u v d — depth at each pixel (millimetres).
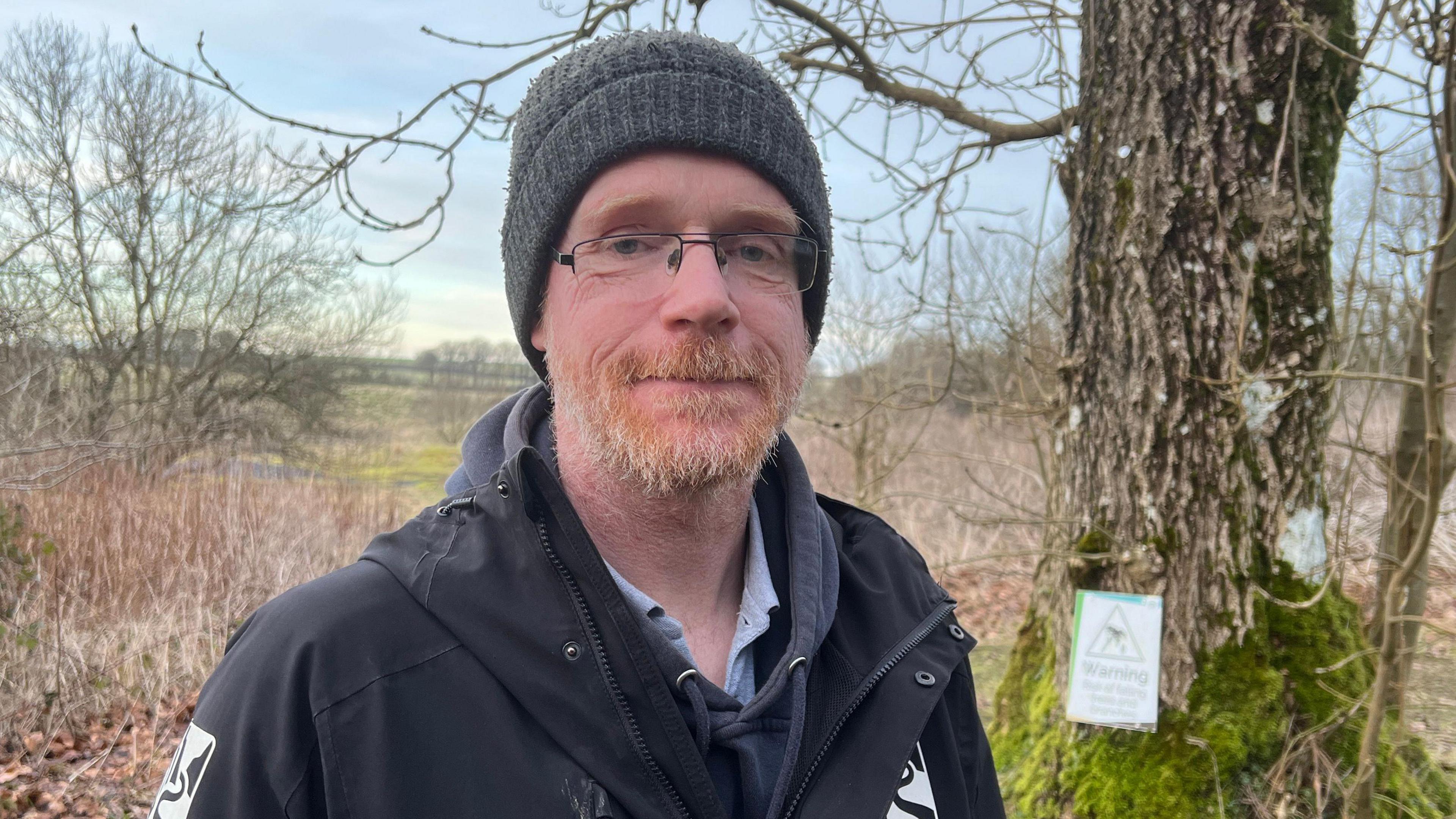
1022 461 8461
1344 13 2502
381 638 873
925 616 1162
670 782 879
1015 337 4059
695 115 983
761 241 1032
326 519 7211
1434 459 2094
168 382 11219
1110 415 2713
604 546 1038
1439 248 2041
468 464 1150
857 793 977
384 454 13070
